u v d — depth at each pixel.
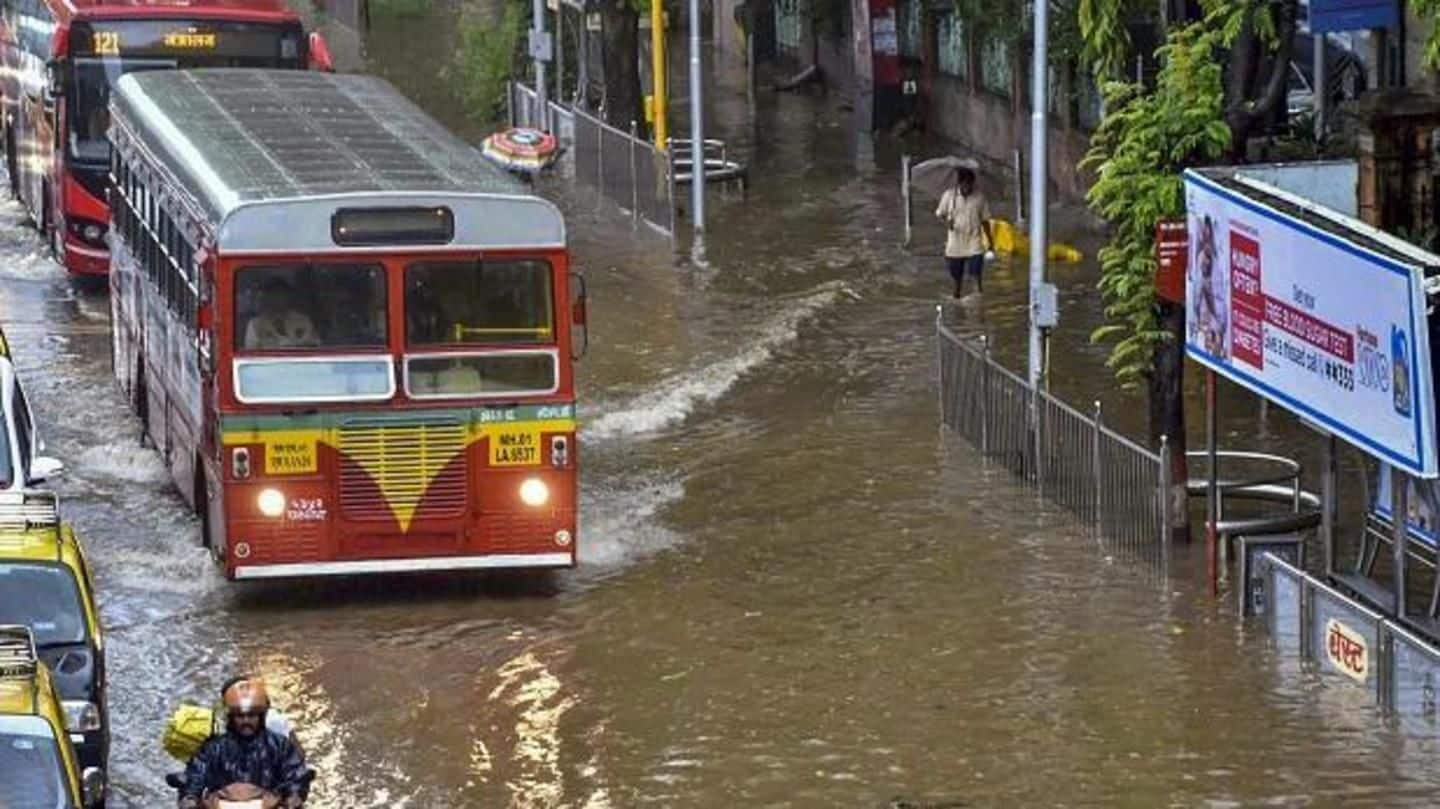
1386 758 27.73
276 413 33.06
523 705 30.19
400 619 33.44
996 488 38.34
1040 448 37.81
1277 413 41.81
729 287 52.50
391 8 92.44
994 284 51.75
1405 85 42.41
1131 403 42.53
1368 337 28.45
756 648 31.91
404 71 82.62
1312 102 50.84
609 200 61.62
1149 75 51.91
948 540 35.91
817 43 77.69
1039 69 40.19
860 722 29.31
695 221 58.00
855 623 32.69
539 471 33.66
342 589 34.66
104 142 52.75
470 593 34.41
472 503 33.59
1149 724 28.91
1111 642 31.59
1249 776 27.36
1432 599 30.09
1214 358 32.19
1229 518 35.75
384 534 33.41
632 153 59.88
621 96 64.81
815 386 44.69
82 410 44.25
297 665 31.69
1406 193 34.25
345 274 33.06
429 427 33.34
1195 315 32.69
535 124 68.19
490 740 29.09
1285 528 34.00
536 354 33.47
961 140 67.38
